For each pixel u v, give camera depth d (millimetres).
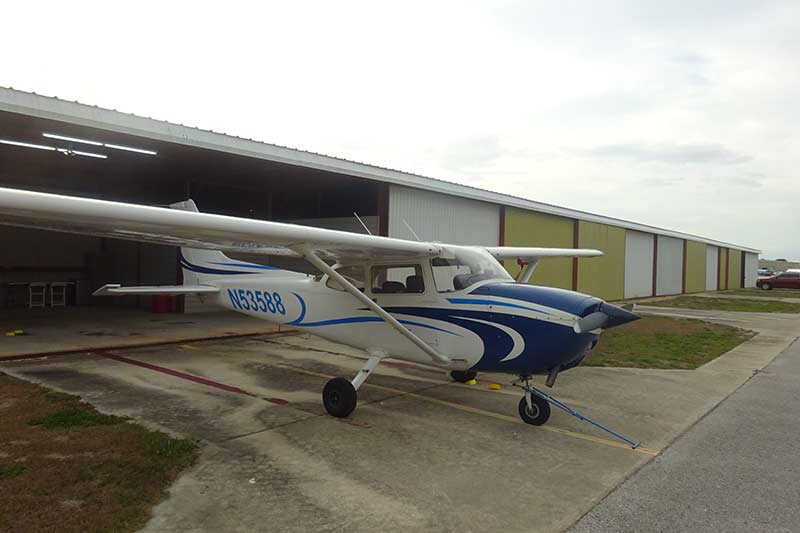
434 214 12758
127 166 11977
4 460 3648
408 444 4242
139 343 8789
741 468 3840
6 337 9227
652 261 25938
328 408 5012
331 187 14633
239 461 3801
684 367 7762
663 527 2936
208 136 8688
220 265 7145
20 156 11047
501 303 4754
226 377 6570
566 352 4457
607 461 3939
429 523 2934
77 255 17406
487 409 5316
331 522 2924
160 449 3902
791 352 9227
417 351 5211
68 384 5988
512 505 3178
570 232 18703
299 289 6203
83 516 2898
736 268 41156
